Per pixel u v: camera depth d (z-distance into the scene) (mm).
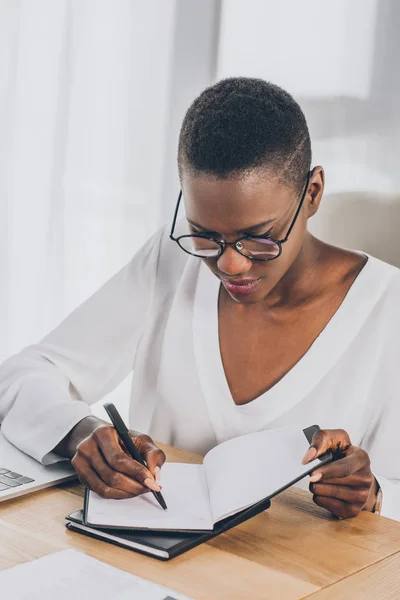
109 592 739
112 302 1452
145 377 1461
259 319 1271
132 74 2799
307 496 1054
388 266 1308
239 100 987
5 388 1299
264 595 772
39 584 747
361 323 1254
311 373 1242
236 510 892
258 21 2494
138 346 1467
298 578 814
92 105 2848
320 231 1928
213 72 2643
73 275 2896
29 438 1135
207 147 948
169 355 1359
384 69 2143
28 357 1390
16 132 2873
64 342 1426
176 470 1054
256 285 1048
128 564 821
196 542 871
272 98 1019
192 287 1369
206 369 1302
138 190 2828
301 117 1042
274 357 1262
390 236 1847
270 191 959
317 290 1256
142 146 2809
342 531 943
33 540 865
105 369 1447
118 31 2799
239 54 2559
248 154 940
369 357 1253
